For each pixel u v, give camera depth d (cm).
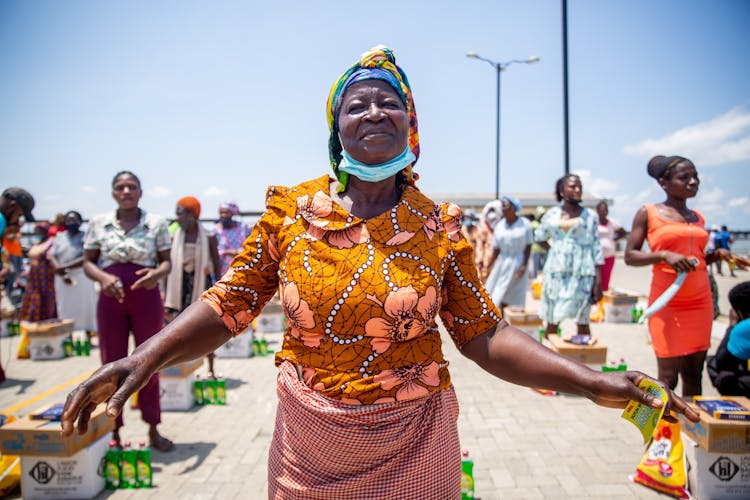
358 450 141
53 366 706
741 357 361
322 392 143
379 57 154
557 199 607
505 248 754
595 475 360
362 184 156
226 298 151
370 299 137
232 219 821
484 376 610
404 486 143
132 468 354
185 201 513
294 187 156
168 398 508
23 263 1200
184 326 144
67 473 339
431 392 148
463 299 157
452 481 151
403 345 143
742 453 307
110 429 363
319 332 141
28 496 341
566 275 569
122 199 374
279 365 159
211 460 395
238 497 341
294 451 148
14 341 882
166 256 389
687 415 125
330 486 143
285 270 144
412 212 149
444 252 149
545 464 377
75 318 859
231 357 719
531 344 151
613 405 138
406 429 143
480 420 465
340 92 156
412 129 175
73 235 832
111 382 127
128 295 373
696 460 320
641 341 775
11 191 505
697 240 356
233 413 498
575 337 553
